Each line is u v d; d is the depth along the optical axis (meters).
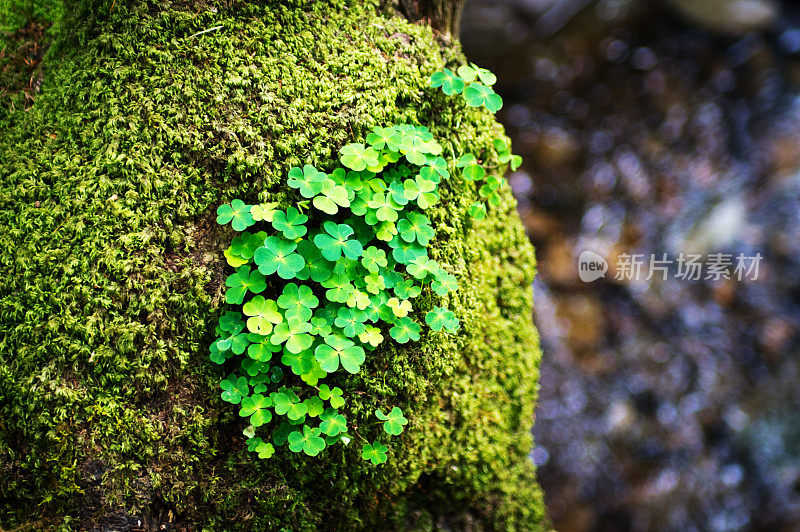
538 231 1.58
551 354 1.41
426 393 0.83
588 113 1.74
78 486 0.77
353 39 0.82
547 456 1.30
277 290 0.80
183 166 0.79
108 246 0.78
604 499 1.29
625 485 1.31
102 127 0.79
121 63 0.79
